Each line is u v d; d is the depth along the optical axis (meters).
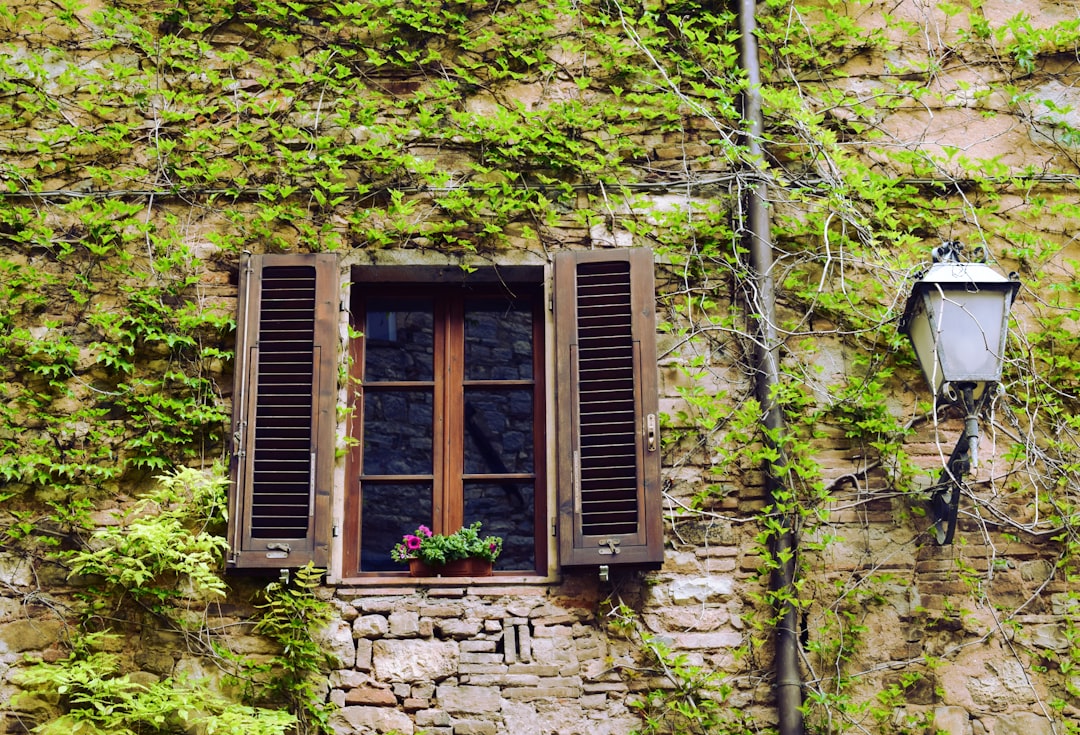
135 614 5.96
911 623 6.00
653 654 5.92
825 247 6.47
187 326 6.38
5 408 6.24
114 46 6.82
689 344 6.38
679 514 6.12
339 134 6.70
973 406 5.62
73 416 6.24
